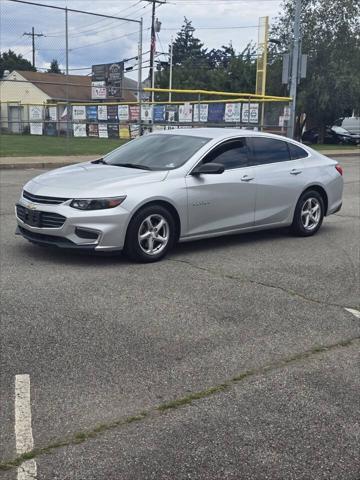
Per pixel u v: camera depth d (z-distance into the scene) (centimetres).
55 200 643
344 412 361
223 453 314
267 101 2333
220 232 747
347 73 3584
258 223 790
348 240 847
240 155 773
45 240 655
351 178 1694
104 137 3022
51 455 308
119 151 793
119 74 2964
